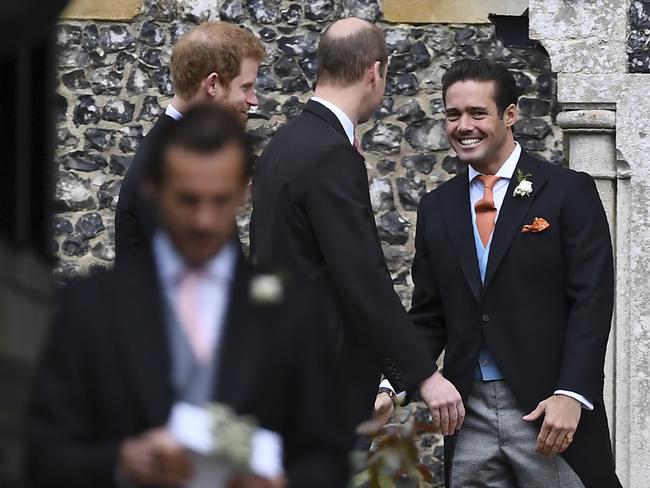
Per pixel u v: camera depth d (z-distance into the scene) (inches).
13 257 337.4
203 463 199.5
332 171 331.6
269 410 208.1
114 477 199.3
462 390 362.6
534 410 355.9
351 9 521.3
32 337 309.1
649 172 480.7
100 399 204.2
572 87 483.8
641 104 480.7
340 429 213.3
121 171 522.6
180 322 207.3
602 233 360.5
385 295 330.3
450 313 366.9
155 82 523.8
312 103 344.8
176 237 208.4
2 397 271.7
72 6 518.6
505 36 529.0
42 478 201.5
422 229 376.8
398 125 521.3
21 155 355.6
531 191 361.7
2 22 253.0
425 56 521.3
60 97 522.6
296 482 206.4
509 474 365.4
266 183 339.0
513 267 358.6
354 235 329.4
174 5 522.6
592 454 357.7
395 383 338.0
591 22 482.0
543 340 357.4
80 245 520.7
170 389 204.1
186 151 205.8
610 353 481.1
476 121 362.6
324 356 211.9
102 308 206.4
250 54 359.6
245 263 213.5
